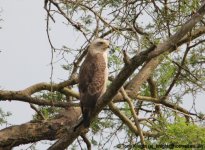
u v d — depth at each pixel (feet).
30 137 57.11
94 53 55.31
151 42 59.36
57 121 58.29
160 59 66.13
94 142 68.64
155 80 70.64
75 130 52.31
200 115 65.16
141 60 46.52
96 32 57.36
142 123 60.90
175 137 52.39
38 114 63.87
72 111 59.62
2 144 56.34
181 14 60.44
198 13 48.16
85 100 50.96
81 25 54.39
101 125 68.74
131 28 55.11
